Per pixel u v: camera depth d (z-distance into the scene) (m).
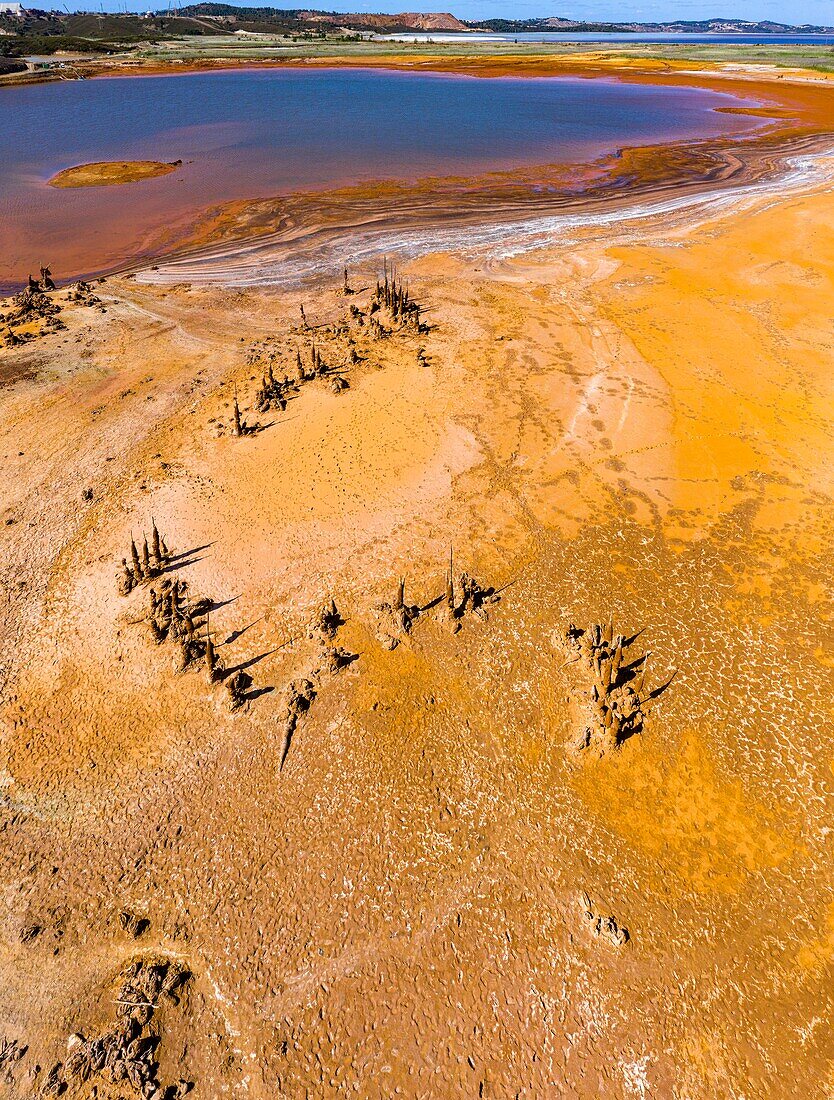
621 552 23.02
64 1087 12.44
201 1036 13.02
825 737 17.77
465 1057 12.79
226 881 15.07
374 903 14.69
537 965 13.85
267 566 22.45
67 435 29.75
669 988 13.61
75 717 18.39
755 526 24.06
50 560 23.30
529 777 16.89
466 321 38.94
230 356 36.38
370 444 28.11
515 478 26.27
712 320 38.72
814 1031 13.14
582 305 40.84
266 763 17.14
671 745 17.61
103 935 14.37
